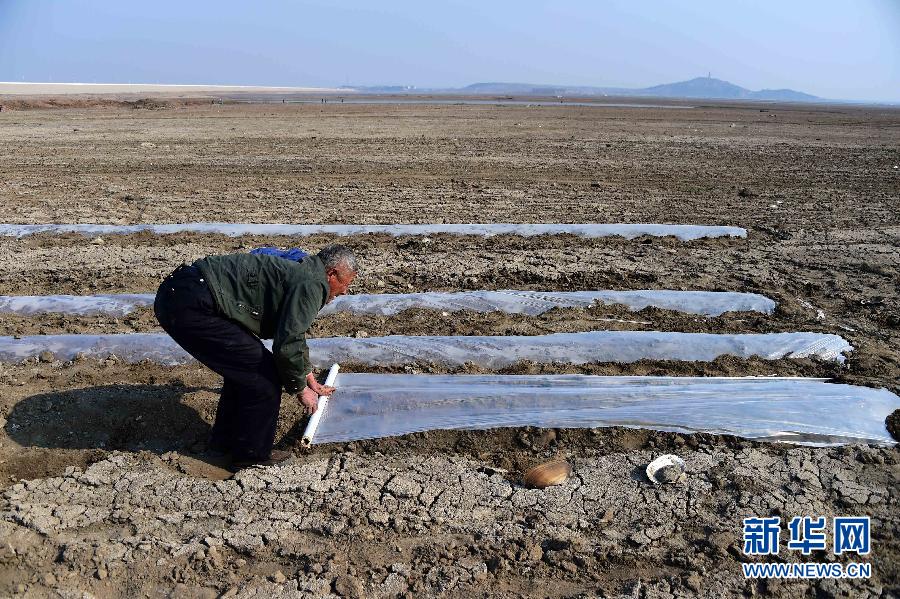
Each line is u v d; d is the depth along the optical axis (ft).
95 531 12.90
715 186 45.83
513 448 15.57
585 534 12.87
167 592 11.57
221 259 13.92
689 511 13.41
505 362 18.79
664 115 135.44
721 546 12.43
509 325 21.48
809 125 107.76
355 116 115.55
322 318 22.13
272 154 60.29
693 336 19.66
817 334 19.83
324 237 31.73
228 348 13.87
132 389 17.08
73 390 16.99
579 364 18.76
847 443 15.25
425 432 15.92
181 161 55.67
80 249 29.17
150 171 50.75
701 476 14.37
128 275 25.89
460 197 41.65
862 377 17.81
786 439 15.44
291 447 15.71
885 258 27.91
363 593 11.51
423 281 25.67
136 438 15.75
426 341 19.45
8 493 13.66
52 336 19.79
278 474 14.44
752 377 17.67
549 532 12.90
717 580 11.75
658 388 16.97
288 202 39.88
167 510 13.43
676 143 72.90
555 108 163.02
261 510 13.44
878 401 16.31
